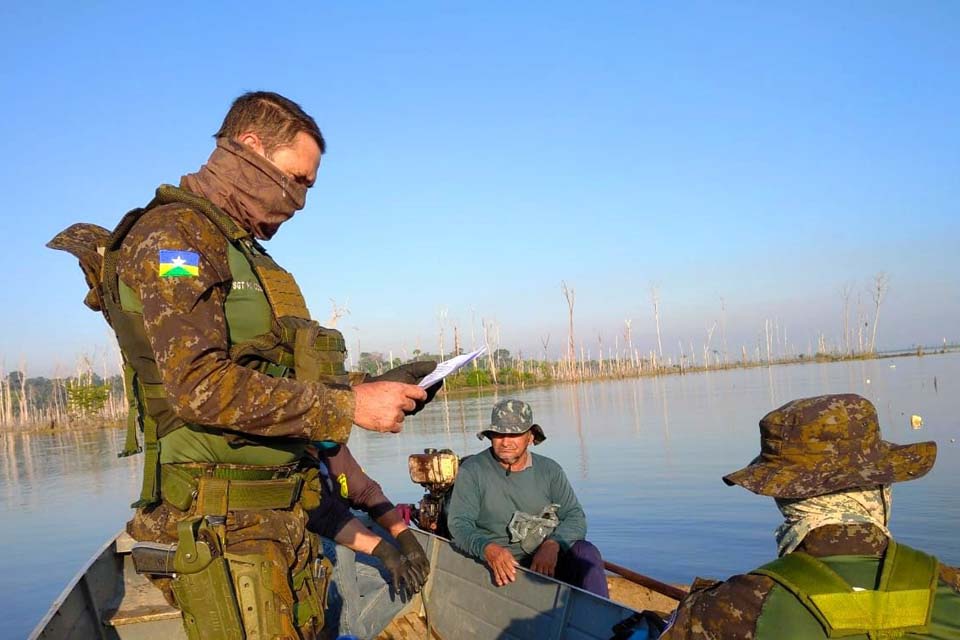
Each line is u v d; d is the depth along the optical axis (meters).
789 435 1.95
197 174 2.11
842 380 43.84
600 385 58.38
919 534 8.09
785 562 1.82
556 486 4.79
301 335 2.09
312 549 2.26
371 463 17.38
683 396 37.22
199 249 1.88
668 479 12.60
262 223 2.14
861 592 1.71
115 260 1.98
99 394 49.16
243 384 1.81
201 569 1.89
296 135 2.11
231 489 1.98
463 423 26.97
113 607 3.15
